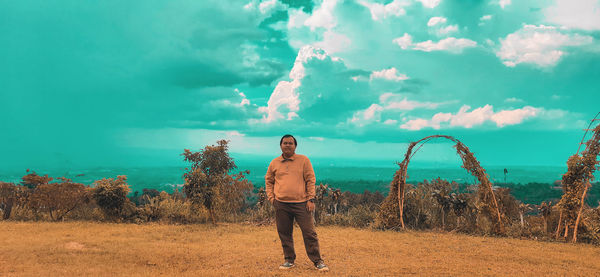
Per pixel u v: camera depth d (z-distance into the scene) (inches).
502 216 395.9
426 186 487.8
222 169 474.3
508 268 220.1
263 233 379.2
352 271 201.3
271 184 213.2
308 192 201.5
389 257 252.1
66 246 269.7
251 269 203.5
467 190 430.6
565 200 358.3
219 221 489.1
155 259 228.7
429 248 293.9
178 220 483.8
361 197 553.0
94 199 457.4
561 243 344.2
